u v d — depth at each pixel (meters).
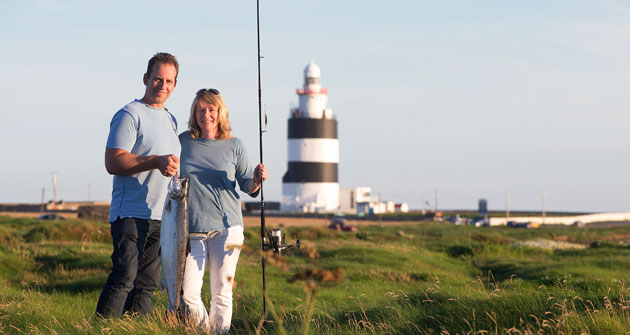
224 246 5.95
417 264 21.83
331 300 10.48
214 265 5.96
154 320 5.89
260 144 6.23
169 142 6.33
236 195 6.09
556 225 95.12
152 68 6.37
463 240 42.78
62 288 12.95
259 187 6.04
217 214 5.90
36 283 13.69
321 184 100.56
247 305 8.76
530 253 30.58
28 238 28.31
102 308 6.08
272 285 12.58
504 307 6.21
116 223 6.21
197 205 5.87
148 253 6.37
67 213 89.81
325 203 100.62
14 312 7.11
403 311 6.80
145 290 6.38
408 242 38.69
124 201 6.21
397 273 17.83
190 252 5.88
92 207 55.12
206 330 5.66
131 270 6.17
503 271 21.30
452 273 19.17
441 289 8.20
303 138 100.19
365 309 7.39
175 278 5.66
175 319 5.63
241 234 6.05
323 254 23.92
